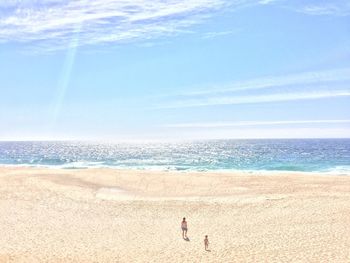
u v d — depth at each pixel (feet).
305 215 112.88
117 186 161.68
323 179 170.71
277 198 135.44
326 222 104.68
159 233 101.19
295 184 159.43
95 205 131.85
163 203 133.90
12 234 99.35
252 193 144.97
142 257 81.35
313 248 83.56
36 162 323.78
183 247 88.38
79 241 93.97
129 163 302.25
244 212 120.57
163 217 117.70
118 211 124.67
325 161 292.81
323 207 120.88
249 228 103.09
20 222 111.04
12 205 130.41
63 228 105.60
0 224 108.58
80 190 152.87
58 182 167.22
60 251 85.81
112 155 416.67
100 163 306.76
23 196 142.61
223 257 80.23
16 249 86.89
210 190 152.46
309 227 100.58
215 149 531.09
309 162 286.66
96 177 179.63
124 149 588.09
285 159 319.06
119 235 99.35
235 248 86.22
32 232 101.40
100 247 89.04
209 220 113.39
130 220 114.42
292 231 97.76
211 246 88.58
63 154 445.78
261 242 89.92
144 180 172.45
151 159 345.10
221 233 99.60
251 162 295.69
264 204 128.57
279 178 174.29
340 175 186.60
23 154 451.12
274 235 95.14
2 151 531.50
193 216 118.32
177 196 143.95
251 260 77.61
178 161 316.19
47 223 110.42
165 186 161.07
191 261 78.23
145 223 111.24
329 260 75.82
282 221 108.06
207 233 100.12
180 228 105.70
